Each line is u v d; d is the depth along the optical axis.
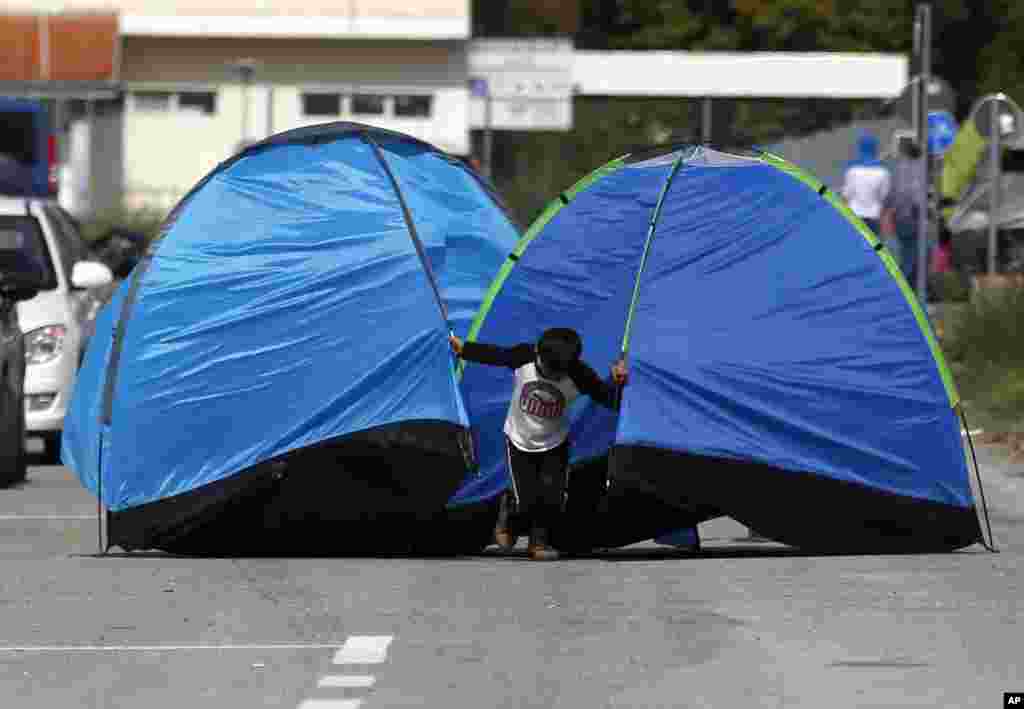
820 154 84.06
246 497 23.05
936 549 23.41
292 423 23.14
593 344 23.95
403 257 23.91
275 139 24.72
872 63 99.81
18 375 32.09
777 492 22.80
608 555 23.80
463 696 14.95
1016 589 20.02
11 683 15.63
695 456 22.59
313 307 23.67
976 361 43.19
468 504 23.67
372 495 23.17
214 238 24.17
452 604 19.25
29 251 36.91
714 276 23.45
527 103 91.69
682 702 14.68
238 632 17.78
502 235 25.06
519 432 22.64
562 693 15.02
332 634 17.61
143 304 23.81
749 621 18.12
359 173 24.59
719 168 24.00
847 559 22.64
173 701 14.90
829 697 14.83
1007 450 34.75
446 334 23.39
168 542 23.42
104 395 23.59
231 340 23.59
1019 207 59.75
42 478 33.44
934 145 56.41
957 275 57.53
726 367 22.92
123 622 18.36
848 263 23.59
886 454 23.17
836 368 23.19
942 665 16.03
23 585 20.75
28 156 64.00
